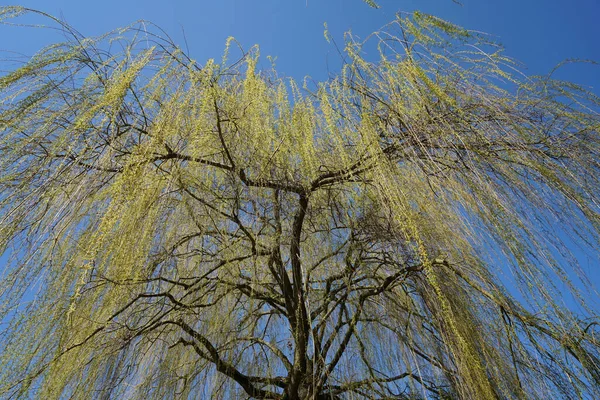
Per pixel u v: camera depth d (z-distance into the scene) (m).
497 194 2.40
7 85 2.18
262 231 2.71
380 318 2.96
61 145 2.16
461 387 2.32
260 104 3.01
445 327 2.41
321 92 3.11
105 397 2.37
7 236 2.03
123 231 2.08
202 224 2.61
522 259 2.24
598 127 2.47
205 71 2.61
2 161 2.12
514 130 2.49
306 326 2.77
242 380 2.78
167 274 2.71
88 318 2.12
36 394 1.94
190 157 2.44
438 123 2.51
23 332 1.99
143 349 2.68
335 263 2.96
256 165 2.71
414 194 2.63
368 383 2.57
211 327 2.81
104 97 2.21
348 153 2.84
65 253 2.14
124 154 2.38
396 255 2.69
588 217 2.29
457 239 2.64
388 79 2.71
